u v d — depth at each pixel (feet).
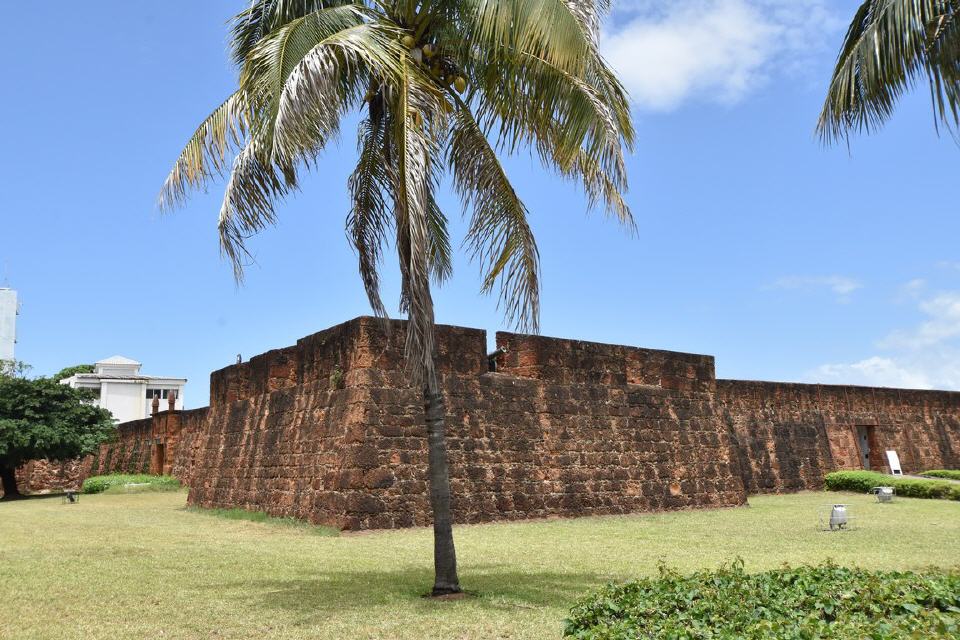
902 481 81.51
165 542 43.21
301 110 23.73
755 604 18.53
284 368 62.49
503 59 27.71
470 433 55.88
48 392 102.58
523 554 38.68
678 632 16.30
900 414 108.17
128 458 122.52
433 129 26.89
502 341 61.98
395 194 29.30
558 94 27.32
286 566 34.53
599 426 64.03
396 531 48.91
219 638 22.06
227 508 65.05
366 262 32.14
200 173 27.63
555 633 22.38
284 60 25.12
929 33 27.94
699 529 50.96
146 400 194.80
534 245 30.66
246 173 27.22
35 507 74.59
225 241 26.94
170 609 25.53
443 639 21.90
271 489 59.21
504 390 58.95
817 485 93.76
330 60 24.88
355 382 51.37
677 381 71.87
